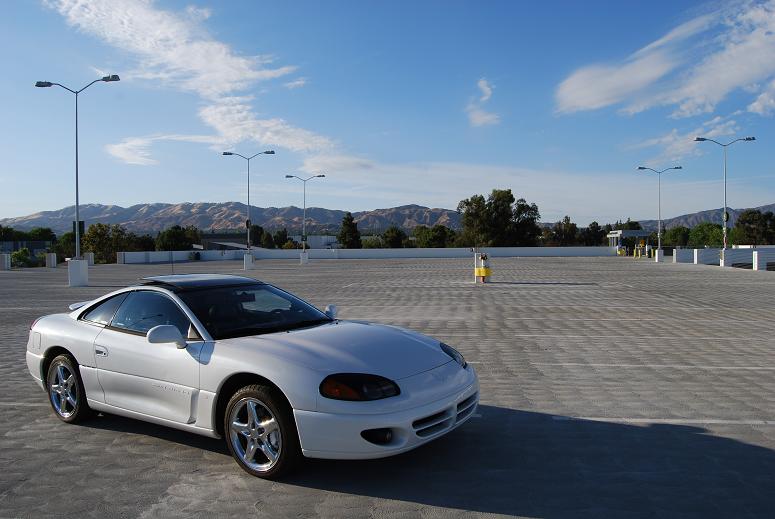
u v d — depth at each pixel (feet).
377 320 42.63
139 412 16.49
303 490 13.44
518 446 16.21
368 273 108.27
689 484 13.58
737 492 13.14
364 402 13.07
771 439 16.66
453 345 32.09
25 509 12.71
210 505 12.73
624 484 13.62
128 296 18.11
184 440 17.11
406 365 14.40
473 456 15.47
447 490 13.35
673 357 28.71
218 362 14.69
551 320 42.29
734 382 23.57
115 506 12.79
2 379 25.34
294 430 13.60
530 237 296.71
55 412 19.15
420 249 217.97
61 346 18.60
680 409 19.76
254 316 17.35
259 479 14.10
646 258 184.65
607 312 47.11
